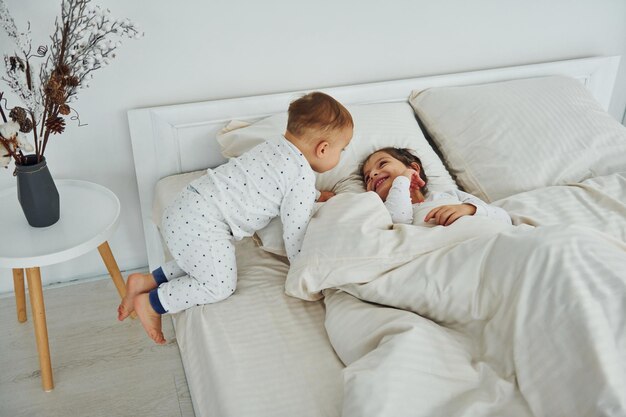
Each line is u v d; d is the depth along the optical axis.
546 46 2.29
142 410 1.59
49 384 1.63
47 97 1.45
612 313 1.03
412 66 2.15
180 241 1.41
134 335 1.85
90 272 2.11
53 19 1.68
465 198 1.65
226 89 1.96
